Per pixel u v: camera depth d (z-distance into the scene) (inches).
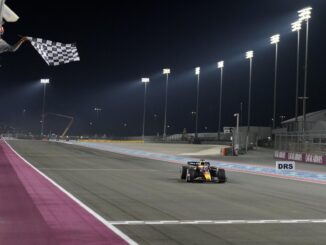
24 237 273.7
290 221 347.9
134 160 1192.8
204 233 294.7
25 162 976.3
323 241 277.9
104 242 263.0
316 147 1294.3
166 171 863.7
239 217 362.6
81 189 533.3
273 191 566.6
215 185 620.1
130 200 448.5
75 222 324.5
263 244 266.2
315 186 649.0
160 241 268.1
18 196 459.5
